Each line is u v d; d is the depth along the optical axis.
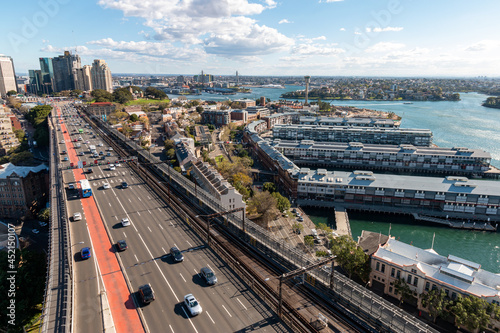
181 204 125.56
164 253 84.19
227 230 105.19
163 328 57.53
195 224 104.38
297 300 70.81
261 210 146.62
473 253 137.38
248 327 58.19
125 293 67.56
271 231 142.00
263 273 81.38
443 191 164.88
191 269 77.00
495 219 158.75
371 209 171.75
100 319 59.34
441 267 88.56
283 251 86.06
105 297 65.75
